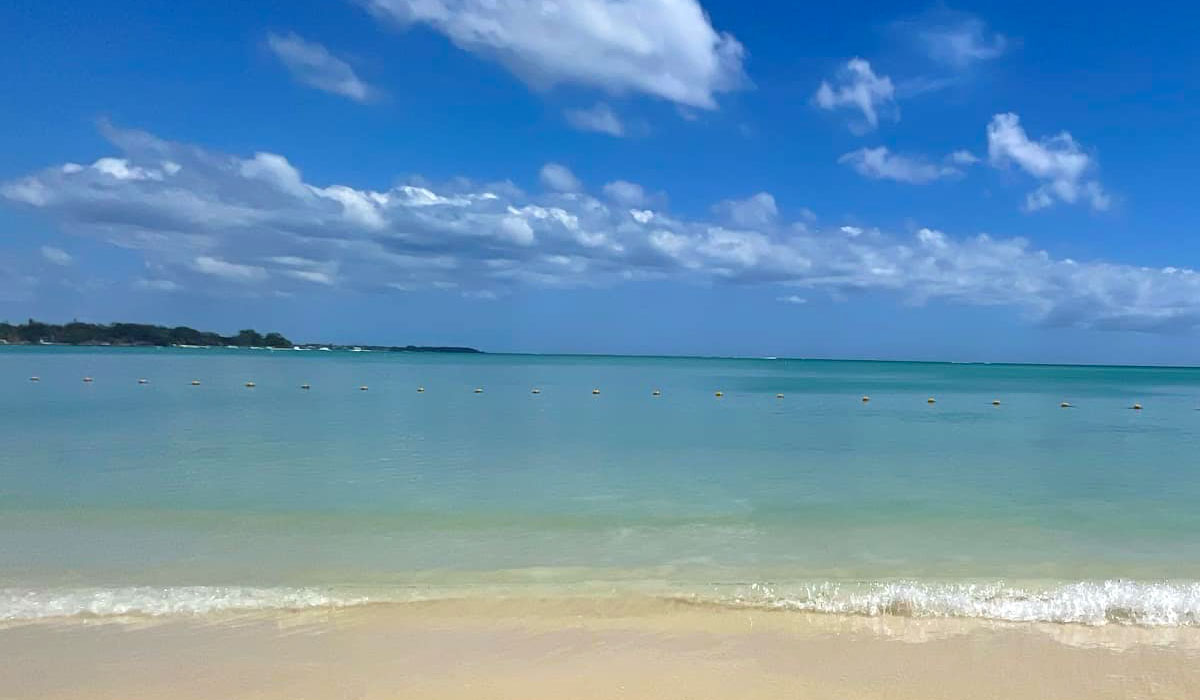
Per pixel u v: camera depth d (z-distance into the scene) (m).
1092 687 5.59
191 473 14.17
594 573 8.27
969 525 10.53
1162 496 12.63
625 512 11.25
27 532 9.80
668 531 10.14
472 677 5.66
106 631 6.48
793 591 7.64
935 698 5.40
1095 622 6.85
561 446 18.89
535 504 11.76
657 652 6.16
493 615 6.94
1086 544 9.55
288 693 5.37
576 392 44.31
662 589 7.71
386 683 5.54
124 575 8.05
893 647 6.29
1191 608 7.17
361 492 12.58
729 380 67.19
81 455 16.22
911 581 7.98
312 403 31.86
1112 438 22.02
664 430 23.11
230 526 10.22
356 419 25.27
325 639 6.36
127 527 10.11
